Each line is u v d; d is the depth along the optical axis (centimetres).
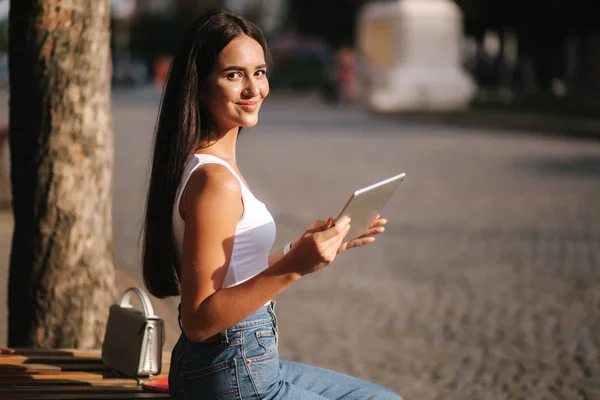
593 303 819
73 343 521
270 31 7419
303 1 6353
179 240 326
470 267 959
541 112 3127
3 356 434
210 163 317
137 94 5269
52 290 516
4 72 4953
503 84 4694
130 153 2044
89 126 513
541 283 890
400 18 3544
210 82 328
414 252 1031
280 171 1756
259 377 320
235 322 305
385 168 1820
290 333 727
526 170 1788
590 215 1273
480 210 1312
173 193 324
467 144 2369
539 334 725
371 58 3831
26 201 512
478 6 4562
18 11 500
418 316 778
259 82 333
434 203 1373
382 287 877
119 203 1308
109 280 533
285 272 303
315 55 6272
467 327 745
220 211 309
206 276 306
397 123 3147
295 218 1230
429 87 3575
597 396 586
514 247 1058
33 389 387
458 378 622
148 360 405
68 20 500
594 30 4431
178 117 325
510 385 607
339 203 1368
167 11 8381
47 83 502
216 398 320
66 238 516
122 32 8162
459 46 3603
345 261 990
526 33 4631
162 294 345
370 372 634
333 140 2473
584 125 2611
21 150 509
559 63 4938
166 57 7056
